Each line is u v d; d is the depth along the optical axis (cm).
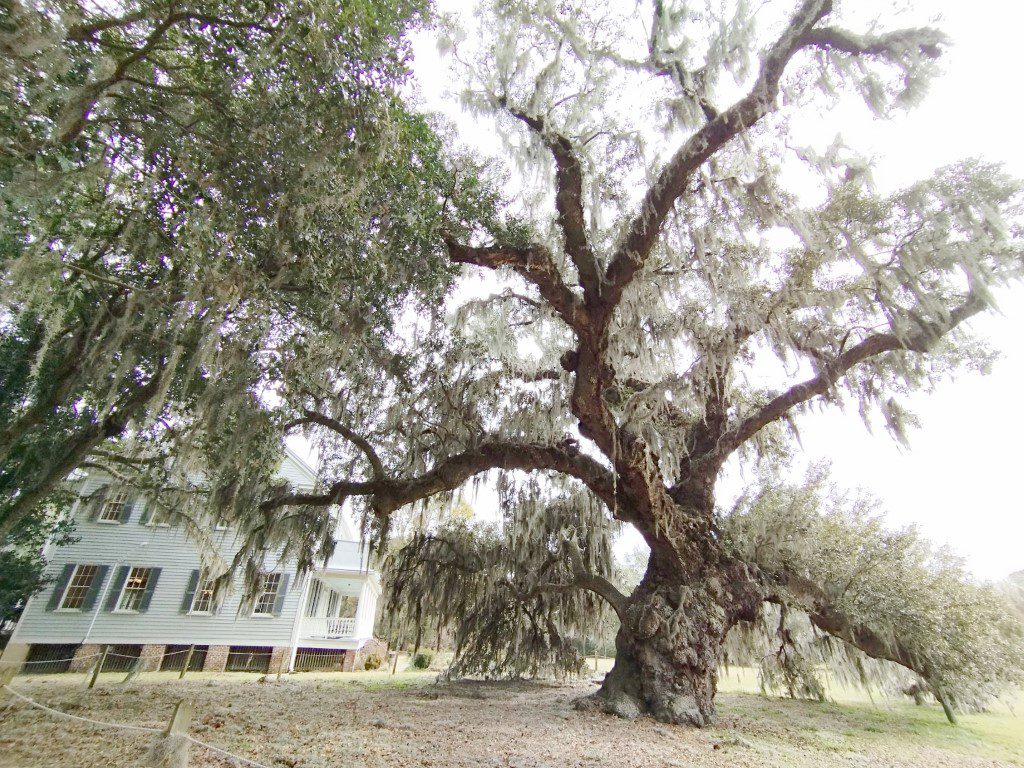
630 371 1056
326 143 589
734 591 970
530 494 1177
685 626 893
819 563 1042
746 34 742
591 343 825
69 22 427
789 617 1234
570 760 546
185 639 1496
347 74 566
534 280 796
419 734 632
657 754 599
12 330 833
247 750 518
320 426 1017
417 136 692
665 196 756
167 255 673
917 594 985
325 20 523
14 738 527
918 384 912
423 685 1217
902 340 830
